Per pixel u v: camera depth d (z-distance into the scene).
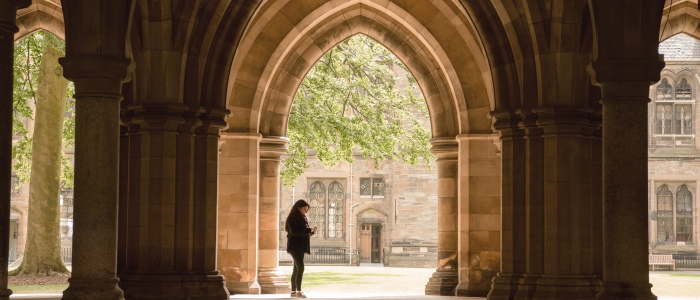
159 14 16.20
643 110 12.12
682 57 55.12
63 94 27.41
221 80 17.48
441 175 22.66
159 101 16.31
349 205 54.72
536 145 16.67
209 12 16.83
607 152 12.20
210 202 17.33
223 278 17.28
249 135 21.16
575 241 16.25
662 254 53.38
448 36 21.08
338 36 22.80
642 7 12.07
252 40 20.52
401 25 22.44
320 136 30.72
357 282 29.89
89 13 11.98
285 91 22.95
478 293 20.53
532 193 16.67
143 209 16.41
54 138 27.14
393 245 53.19
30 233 26.75
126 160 17.22
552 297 16.02
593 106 16.69
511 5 16.47
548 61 16.22
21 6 10.48
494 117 17.31
